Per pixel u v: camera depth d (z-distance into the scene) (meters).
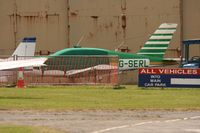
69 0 151.38
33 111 54.59
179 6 148.88
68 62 105.12
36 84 102.88
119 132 40.34
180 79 93.25
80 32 151.62
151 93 83.00
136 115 51.84
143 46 138.62
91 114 52.31
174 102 66.31
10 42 152.12
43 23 152.25
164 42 132.38
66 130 41.09
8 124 43.81
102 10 151.00
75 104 62.62
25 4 152.12
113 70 103.00
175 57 148.12
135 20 150.25
